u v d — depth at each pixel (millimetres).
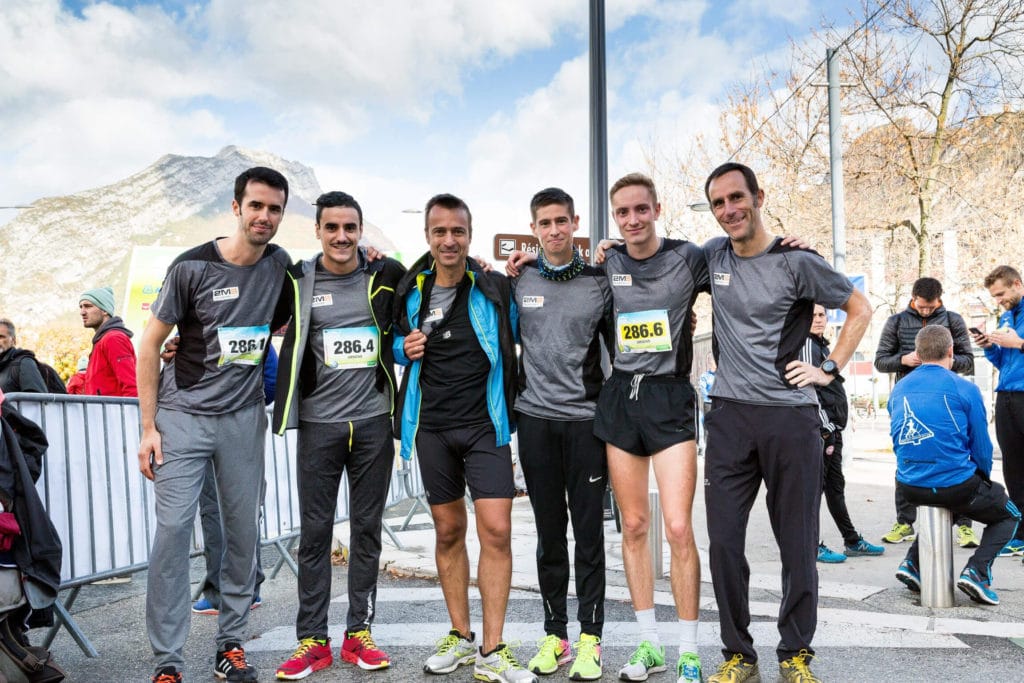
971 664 4074
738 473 3840
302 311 4262
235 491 4160
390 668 4254
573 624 4949
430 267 4297
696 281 4031
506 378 4215
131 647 4801
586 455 4102
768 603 5332
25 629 3996
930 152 19969
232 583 4168
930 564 5148
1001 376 6531
